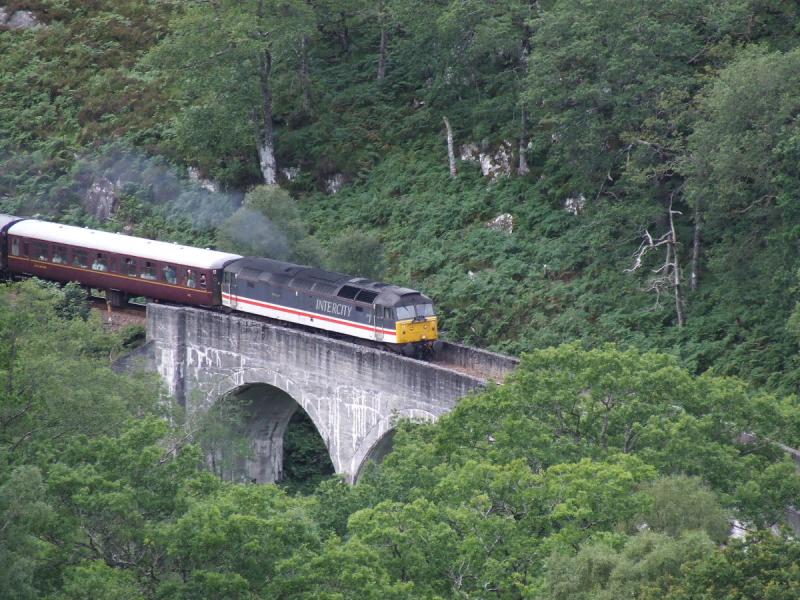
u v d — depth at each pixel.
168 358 115.00
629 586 55.03
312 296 108.44
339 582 59.25
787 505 72.69
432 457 76.56
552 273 118.94
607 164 119.12
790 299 102.62
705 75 112.06
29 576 56.41
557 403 76.44
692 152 108.81
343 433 103.69
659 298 111.06
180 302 119.19
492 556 62.78
